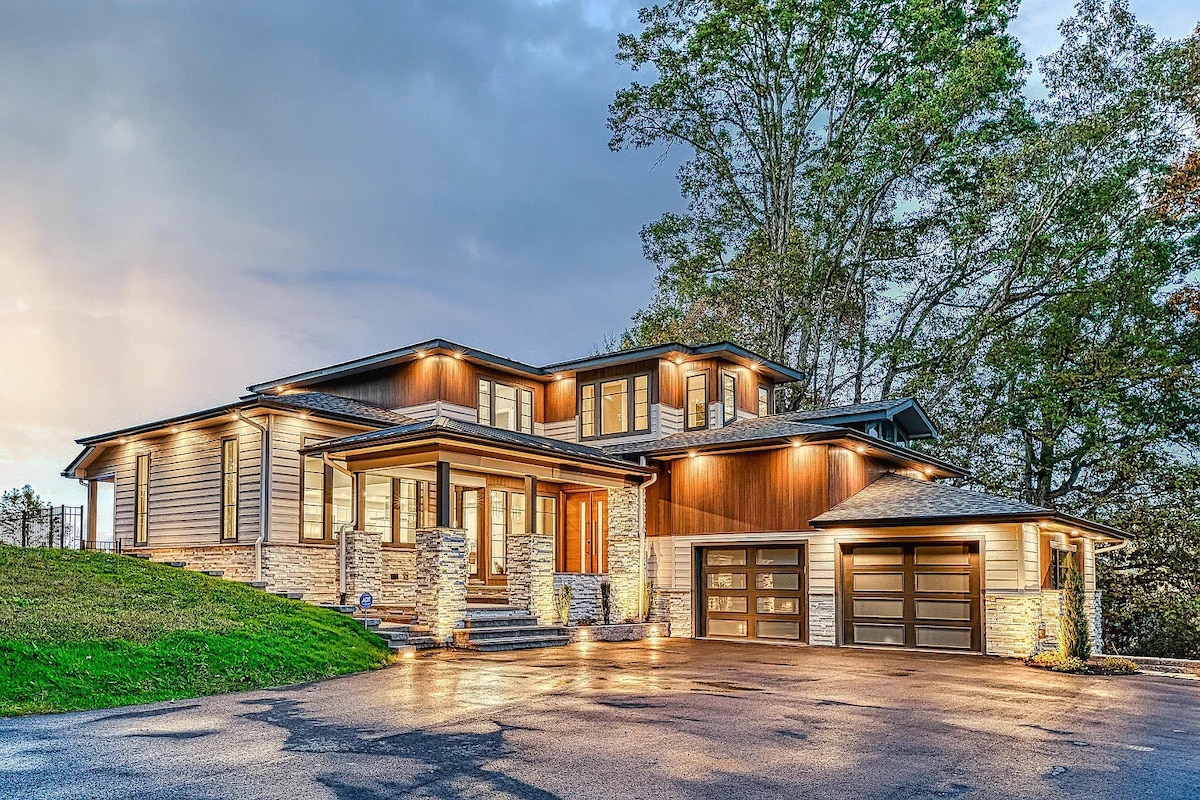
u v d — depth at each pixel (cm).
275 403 1772
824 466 1888
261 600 1550
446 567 1594
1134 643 2738
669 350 2245
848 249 3644
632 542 2028
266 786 644
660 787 658
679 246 3806
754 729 873
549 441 2062
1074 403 3052
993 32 3428
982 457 3183
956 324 3409
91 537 2322
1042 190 3144
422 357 2195
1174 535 2780
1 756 726
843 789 663
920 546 1762
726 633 1988
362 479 1788
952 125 3272
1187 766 757
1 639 1040
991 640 1644
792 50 3628
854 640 1817
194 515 1941
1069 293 3095
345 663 1284
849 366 3622
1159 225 3031
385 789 641
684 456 2089
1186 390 2844
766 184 3744
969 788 674
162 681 1057
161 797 614
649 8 3681
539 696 1052
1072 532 1969
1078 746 829
